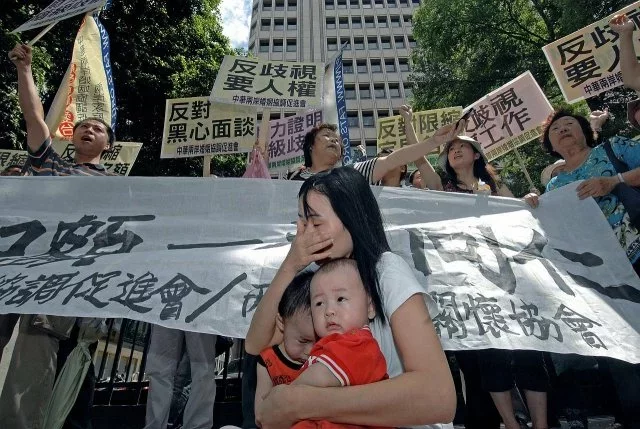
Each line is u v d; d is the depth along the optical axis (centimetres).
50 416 290
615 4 1027
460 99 1462
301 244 151
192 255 253
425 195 305
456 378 459
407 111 438
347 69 4247
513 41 1422
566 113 372
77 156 400
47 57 854
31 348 310
